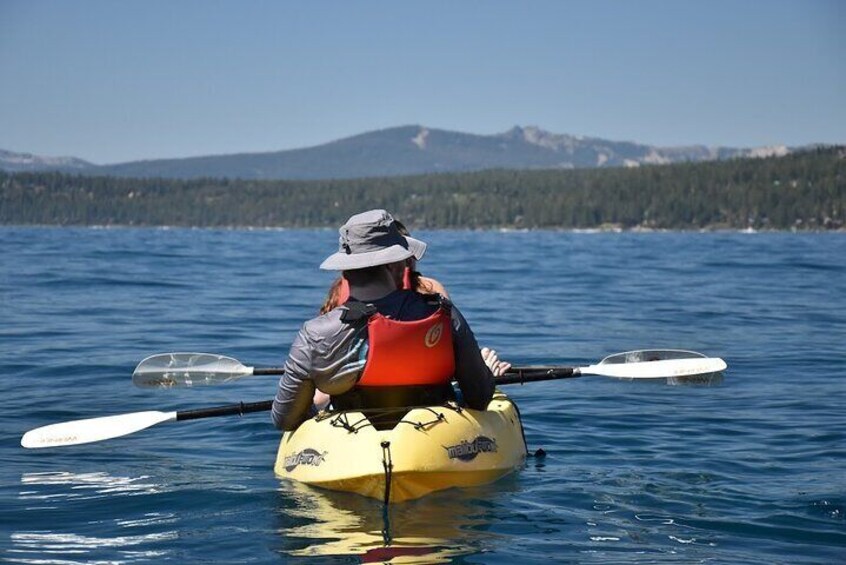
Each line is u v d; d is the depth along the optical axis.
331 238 93.94
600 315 18.36
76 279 25.22
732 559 5.06
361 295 6.07
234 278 27.17
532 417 9.02
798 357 13.09
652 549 5.22
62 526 5.68
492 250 56.81
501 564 4.96
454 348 6.18
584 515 5.81
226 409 6.95
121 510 5.98
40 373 11.41
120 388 10.53
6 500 6.23
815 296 22.98
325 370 6.06
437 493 6.07
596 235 142.00
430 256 45.72
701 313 18.86
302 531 5.46
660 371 7.77
